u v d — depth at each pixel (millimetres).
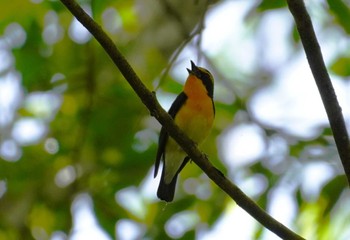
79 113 13289
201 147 12750
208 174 7594
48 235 12523
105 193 12625
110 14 13266
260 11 13711
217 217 11883
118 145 12992
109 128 13117
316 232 11305
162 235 11641
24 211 12516
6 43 13750
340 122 6910
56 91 13461
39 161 13008
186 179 12359
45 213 12641
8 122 13375
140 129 13117
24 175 12844
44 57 13648
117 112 13156
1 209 12508
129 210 12539
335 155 11859
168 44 12469
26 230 12469
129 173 12773
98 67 13477
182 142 7625
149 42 12625
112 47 7195
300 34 6879
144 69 13023
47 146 13156
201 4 11867
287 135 12188
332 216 11328
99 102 13328
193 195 12125
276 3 13398
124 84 13391
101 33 7148
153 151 12922
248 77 14609
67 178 12812
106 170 12836
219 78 13109
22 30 13719
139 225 12375
